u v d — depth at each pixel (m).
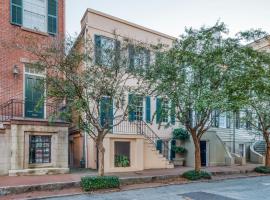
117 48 10.61
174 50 12.53
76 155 17.42
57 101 11.09
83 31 15.80
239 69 13.12
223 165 19.28
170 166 16.31
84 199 8.91
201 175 13.32
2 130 11.78
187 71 12.73
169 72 12.09
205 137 18.94
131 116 16.30
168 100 13.16
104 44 11.12
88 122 11.05
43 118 13.33
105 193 9.89
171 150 18.27
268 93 14.57
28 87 13.65
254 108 16.45
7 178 11.03
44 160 12.62
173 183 12.04
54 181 10.52
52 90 9.99
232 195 9.73
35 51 10.43
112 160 14.33
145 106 17.23
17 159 11.83
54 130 12.85
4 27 13.16
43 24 14.48
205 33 12.84
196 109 12.25
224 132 21.66
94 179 10.30
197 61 12.38
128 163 14.83
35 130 12.34
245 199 9.09
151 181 12.39
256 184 12.34
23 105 13.34
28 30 13.73
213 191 10.47
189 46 12.77
